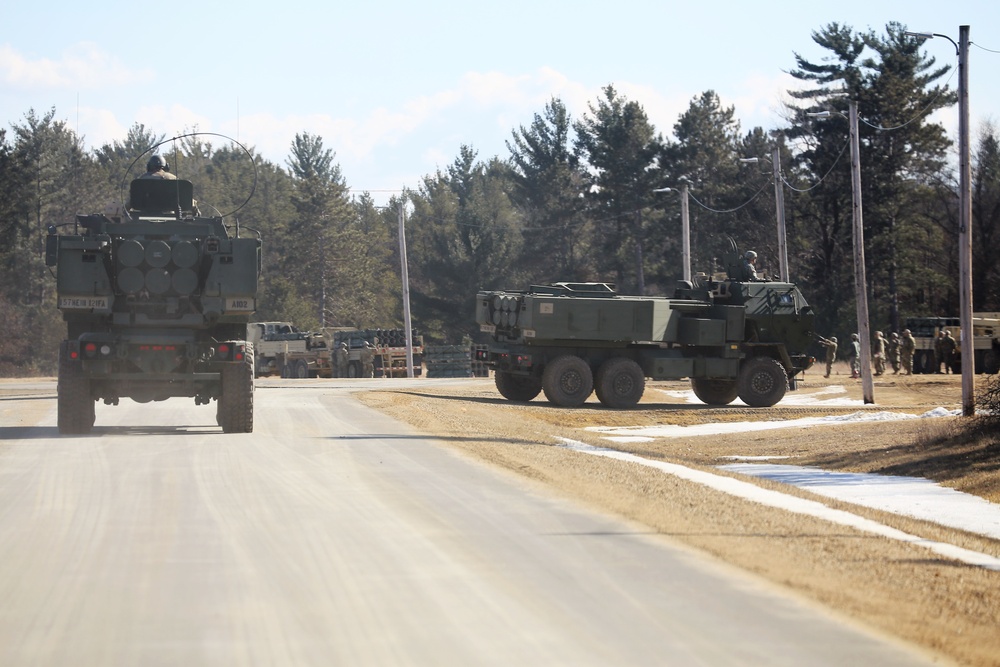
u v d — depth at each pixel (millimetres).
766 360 86000
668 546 22859
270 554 21484
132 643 15531
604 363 83500
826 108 177500
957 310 192625
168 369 43906
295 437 44000
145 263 43406
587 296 85188
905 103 175875
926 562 24484
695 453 59562
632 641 15828
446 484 31359
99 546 22188
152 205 47500
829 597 18875
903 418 75250
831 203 184875
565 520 25734
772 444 61625
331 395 77438
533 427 59219
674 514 27859
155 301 44031
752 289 86000
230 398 44812
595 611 17484
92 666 14492
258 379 128000
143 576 19609
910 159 180625
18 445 40531
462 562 20953
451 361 146625
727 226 198500
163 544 22406
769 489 37625
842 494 43812
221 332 46375
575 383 82438
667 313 83688
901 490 44594
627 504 28734
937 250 191125
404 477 32688
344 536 23344
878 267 181375
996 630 18047
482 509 27078
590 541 23188
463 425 54531
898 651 15789
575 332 81625
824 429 67438
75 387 43781
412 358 142625
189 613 17141
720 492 34844
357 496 28812
